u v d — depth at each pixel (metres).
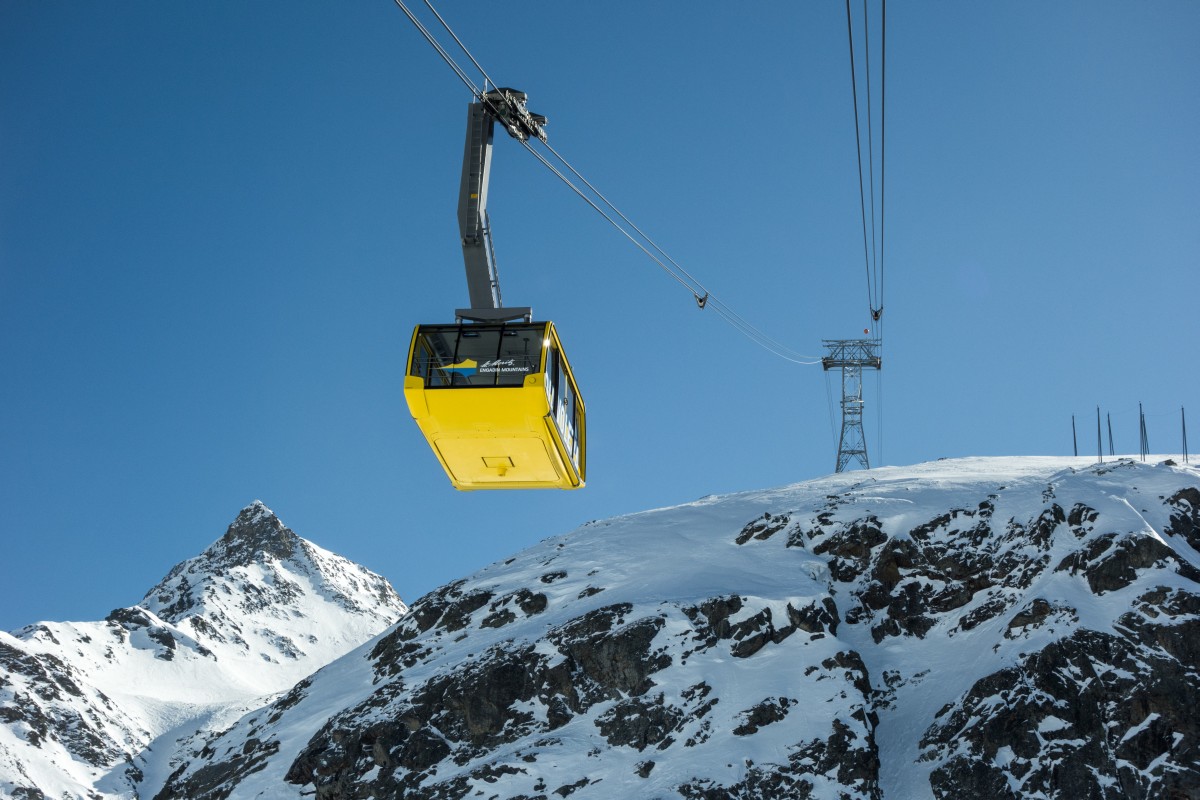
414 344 35.88
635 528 159.75
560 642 120.69
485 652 127.25
